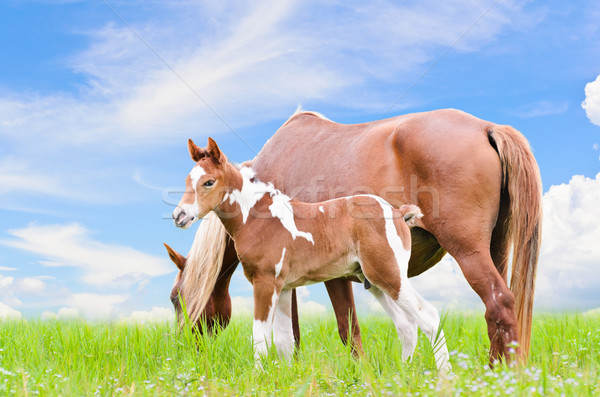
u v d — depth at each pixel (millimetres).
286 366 3961
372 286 4719
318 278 4652
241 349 4715
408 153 4746
